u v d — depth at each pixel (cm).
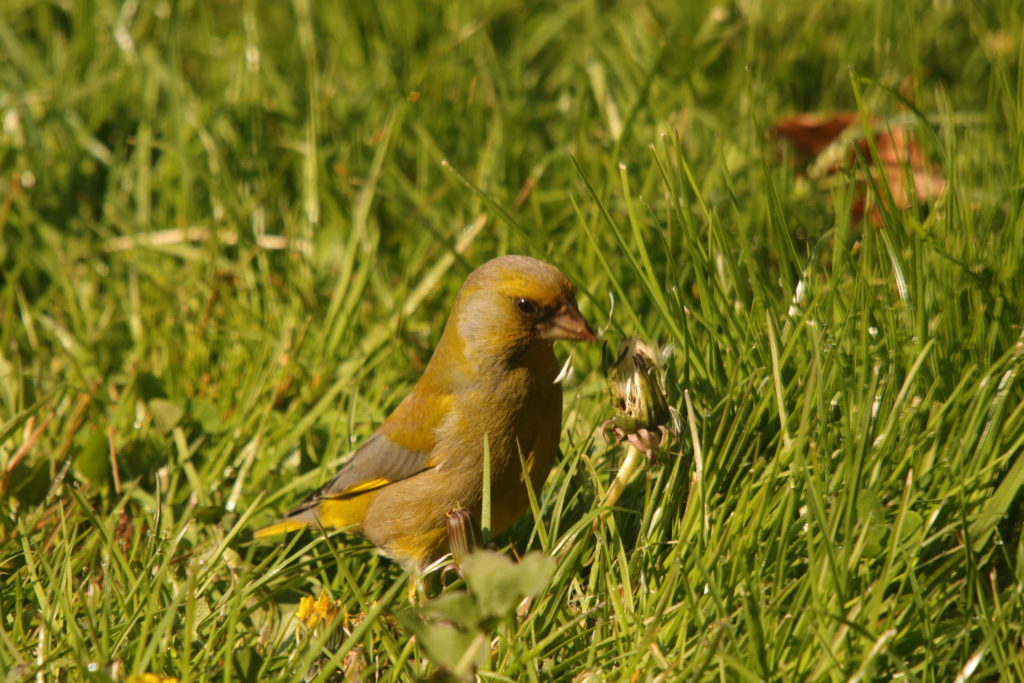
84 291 1091
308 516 803
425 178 1191
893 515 680
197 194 1228
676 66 1330
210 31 1443
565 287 748
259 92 1304
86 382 980
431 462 768
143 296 1111
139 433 909
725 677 581
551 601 672
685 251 995
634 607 671
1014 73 1177
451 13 1437
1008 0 1245
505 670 626
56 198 1224
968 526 657
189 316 1062
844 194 905
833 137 1196
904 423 713
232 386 971
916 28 1295
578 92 1307
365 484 793
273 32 1496
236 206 1164
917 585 612
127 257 1153
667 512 712
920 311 754
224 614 707
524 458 768
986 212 886
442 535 780
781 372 784
